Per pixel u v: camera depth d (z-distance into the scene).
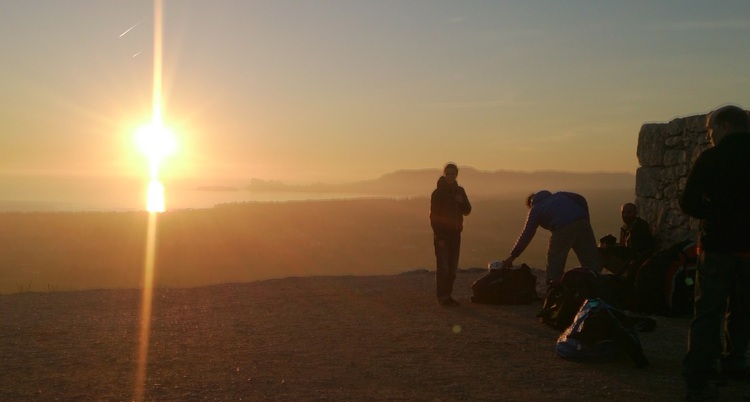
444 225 9.86
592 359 6.61
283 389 5.82
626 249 10.27
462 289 11.48
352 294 11.01
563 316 8.01
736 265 5.28
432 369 6.45
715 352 5.36
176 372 6.35
